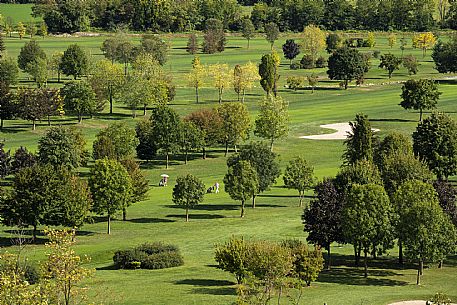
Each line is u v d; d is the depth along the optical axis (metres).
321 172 150.62
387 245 90.44
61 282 55.72
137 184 124.88
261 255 72.12
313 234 92.88
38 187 107.25
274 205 129.62
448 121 140.12
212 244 103.56
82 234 110.81
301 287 73.00
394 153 125.75
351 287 83.44
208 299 75.50
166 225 115.88
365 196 90.44
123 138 161.50
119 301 74.44
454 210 101.62
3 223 108.06
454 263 97.12
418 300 78.19
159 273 88.44
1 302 51.69
